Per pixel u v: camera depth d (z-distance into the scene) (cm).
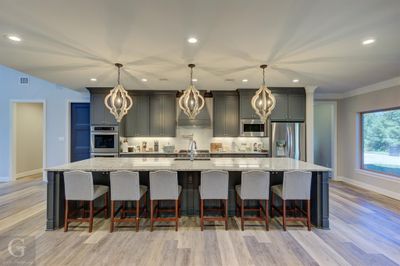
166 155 592
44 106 647
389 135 520
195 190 386
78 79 483
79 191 319
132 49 316
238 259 252
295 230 328
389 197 493
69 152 644
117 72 427
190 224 347
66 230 323
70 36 276
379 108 521
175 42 293
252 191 326
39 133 790
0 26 251
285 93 586
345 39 281
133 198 322
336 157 658
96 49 315
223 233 317
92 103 585
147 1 204
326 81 506
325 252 267
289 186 325
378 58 349
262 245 283
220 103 613
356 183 598
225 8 216
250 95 592
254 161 411
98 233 317
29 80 651
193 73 433
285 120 586
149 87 568
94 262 246
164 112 614
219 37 278
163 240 296
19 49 315
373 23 243
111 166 348
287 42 291
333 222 356
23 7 214
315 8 215
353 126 609
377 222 356
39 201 462
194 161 411
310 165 365
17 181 648
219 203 385
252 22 242
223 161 411
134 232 321
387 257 257
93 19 237
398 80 473
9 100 655
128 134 611
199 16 231
